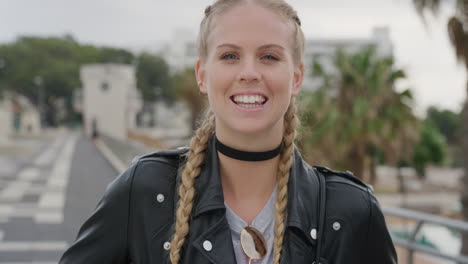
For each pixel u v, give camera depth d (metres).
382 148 14.12
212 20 1.18
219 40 1.14
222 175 1.23
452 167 49.62
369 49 15.08
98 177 17.25
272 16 1.15
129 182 1.24
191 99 22.27
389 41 83.19
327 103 14.12
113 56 83.44
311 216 1.22
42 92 74.31
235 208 1.23
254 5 1.15
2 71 73.44
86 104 50.34
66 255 1.25
